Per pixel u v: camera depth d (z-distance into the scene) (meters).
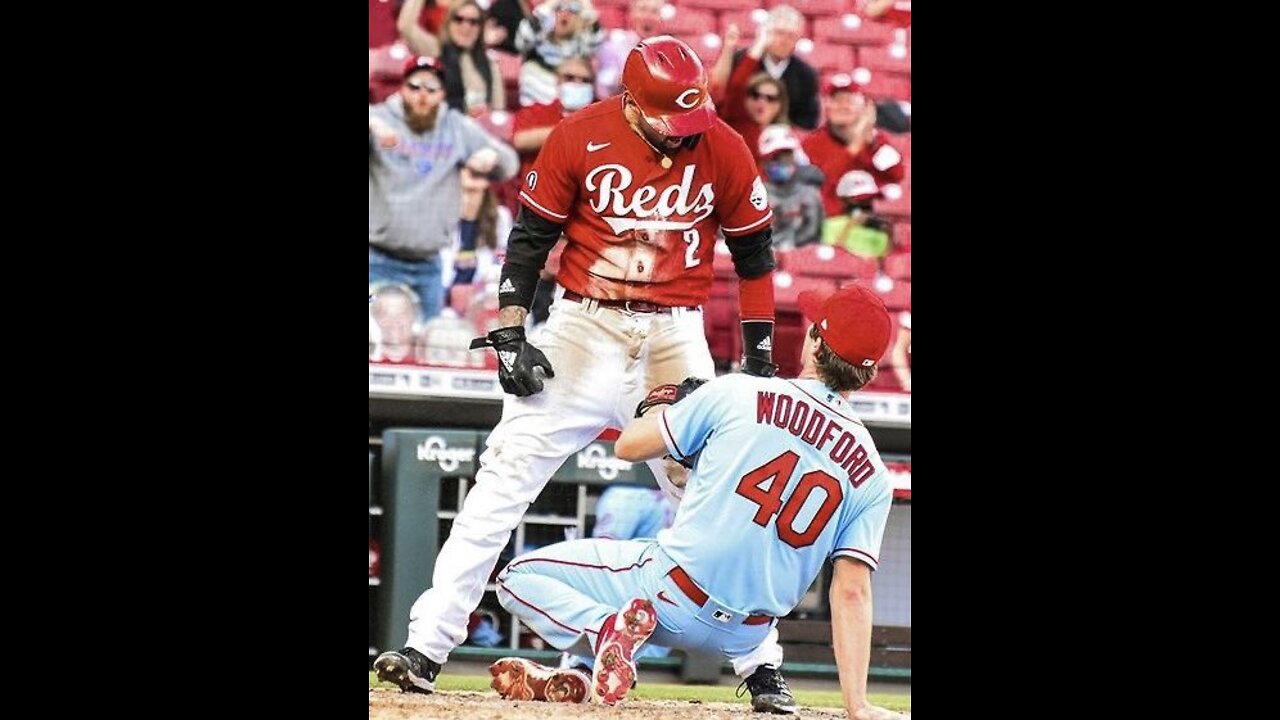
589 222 18.64
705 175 18.61
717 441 17.20
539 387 18.61
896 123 25.34
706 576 17.11
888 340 17.23
